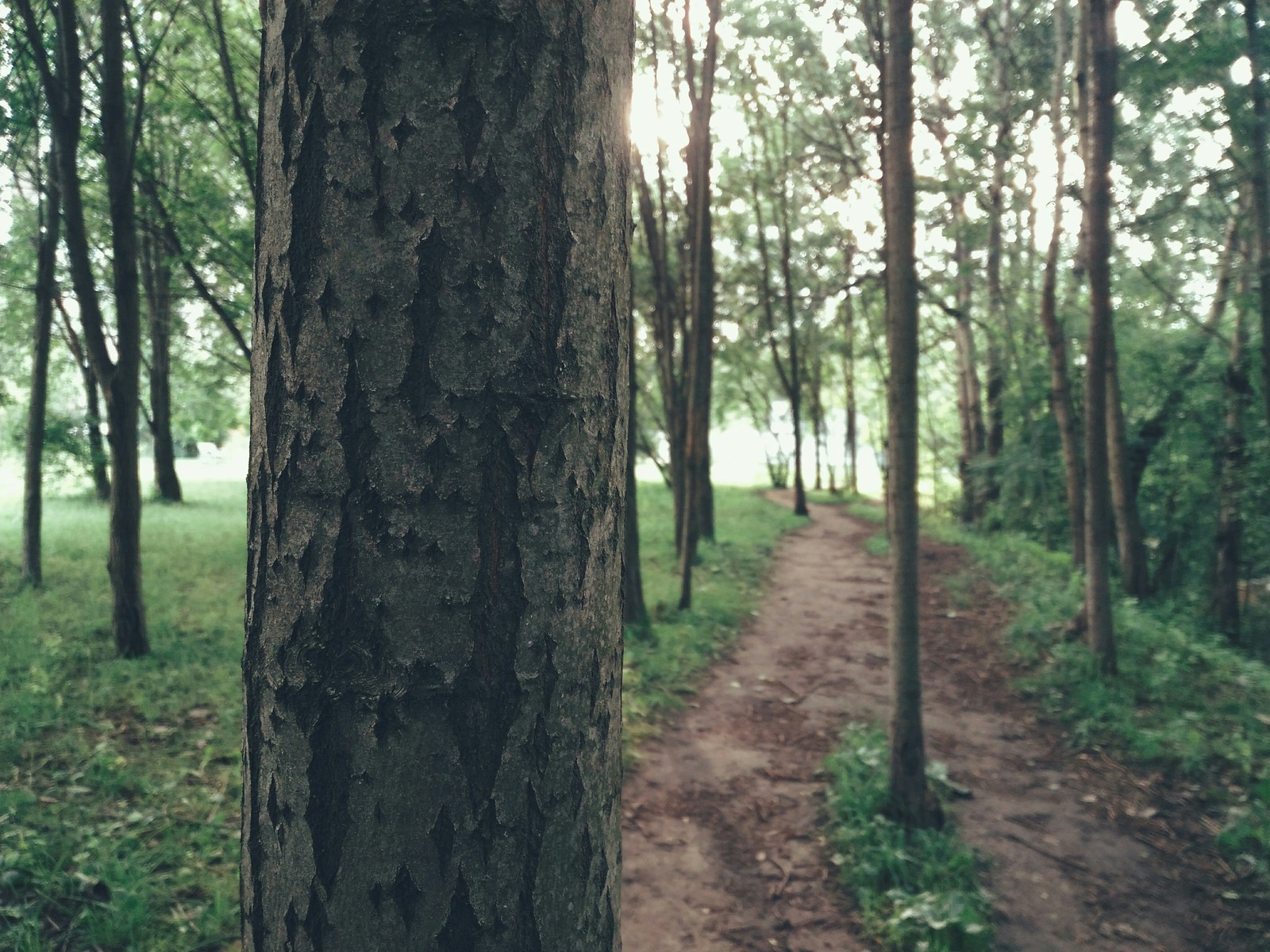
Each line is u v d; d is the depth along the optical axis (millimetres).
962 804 5047
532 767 821
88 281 6148
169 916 3207
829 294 10945
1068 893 4160
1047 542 14086
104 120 6059
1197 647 7785
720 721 6332
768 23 10664
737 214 16781
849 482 34094
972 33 12961
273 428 844
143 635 6164
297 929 823
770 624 9469
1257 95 8133
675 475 12164
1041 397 14406
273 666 837
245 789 900
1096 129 7246
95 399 13891
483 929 803
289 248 828
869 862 4176
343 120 803
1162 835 4758
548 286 829
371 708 792
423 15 793
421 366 798
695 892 4043
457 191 798
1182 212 9250
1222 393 11352
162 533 12055
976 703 6867
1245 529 11000
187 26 8578
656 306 13125
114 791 4027
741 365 22719
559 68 838
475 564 801
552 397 829
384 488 798
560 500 838
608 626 911
